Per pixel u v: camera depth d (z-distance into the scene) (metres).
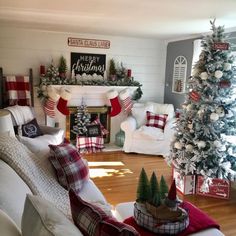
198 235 1.80
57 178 2.25
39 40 5.16
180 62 5.51
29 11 3.29
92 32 5.18
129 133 5.19
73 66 5.44
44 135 3.78
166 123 5.18
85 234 1.18
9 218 1.14
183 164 3.60
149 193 1.93
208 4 2.69
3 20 4.15
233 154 3.46
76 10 3.14
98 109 5.65
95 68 5.59
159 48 5.99
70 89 5.27
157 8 2.91
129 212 2.11
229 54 3.35
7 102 4.96
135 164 4.64
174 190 1.83
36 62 5.22
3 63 5.03
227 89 3.37
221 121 3.40
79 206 1.28
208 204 3.34
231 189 3.83
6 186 1.41
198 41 4.71
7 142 1.99
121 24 4.06
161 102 6.17
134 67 5.88
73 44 5.37
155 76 6.09
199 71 3.45
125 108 5.65
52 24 4.34
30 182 1.91
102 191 3.53
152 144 5.13
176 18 3.46
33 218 1.07
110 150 5.39
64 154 2.30
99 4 2.80
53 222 1.04
